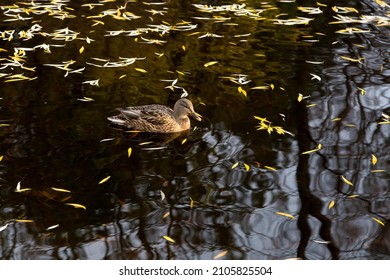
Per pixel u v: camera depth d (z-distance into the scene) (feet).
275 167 17.40
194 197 16.65
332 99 19.53
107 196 16.62
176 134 18.44
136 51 21.40
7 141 17.89
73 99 19.30
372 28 23.03
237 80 20.22
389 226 16.14
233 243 15.78
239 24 23.15
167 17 23.41
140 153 17.76
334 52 21.63
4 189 16.69
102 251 15.58
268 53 21.53
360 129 18.52
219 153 17.80
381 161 17.60
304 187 16.93
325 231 16.03
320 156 17.72
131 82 20.02
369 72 20.66
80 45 21.54
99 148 17.85
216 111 19.10
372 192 16.84
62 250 15.58
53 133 18.20
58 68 20.43
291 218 16.26
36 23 22.65
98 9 23.79
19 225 15.99
